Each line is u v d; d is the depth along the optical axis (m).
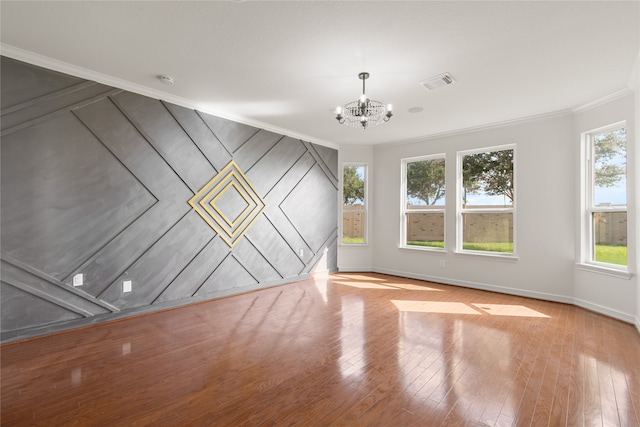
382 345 2.73
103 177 3.18
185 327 3.13
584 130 3.89
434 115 4.32
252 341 2.80
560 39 2.50
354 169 6.29
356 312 3.65
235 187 4.38
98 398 1.92
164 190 3.64
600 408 1.86
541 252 4.29
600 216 3.80
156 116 3.58
